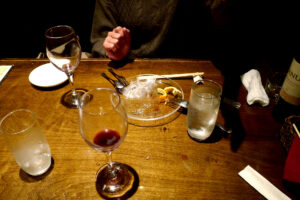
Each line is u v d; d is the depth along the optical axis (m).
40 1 2.40
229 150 0.88
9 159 0.86
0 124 0.76
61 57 1.04
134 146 0.89
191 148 0.88
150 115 1.01
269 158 0.85
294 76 0.86
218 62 1.33
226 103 1.05
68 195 0.74
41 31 2.55
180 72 1.25
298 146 0.76
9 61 1.38
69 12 2.48
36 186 0.77
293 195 0.74
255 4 1.88
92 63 1.34
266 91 1.12
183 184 0.77
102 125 0.74
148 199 0.73
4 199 0.74
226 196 0.74
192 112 0.86
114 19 1.80
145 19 1.81
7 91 1.17
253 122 0.98
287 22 2.19
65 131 0.96
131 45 1.93
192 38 2.05
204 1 1.73
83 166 0.82
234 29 1.75
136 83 1.17
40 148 0.81
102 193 0.75
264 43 2.04
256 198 0.73
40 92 1.16
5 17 2.42
